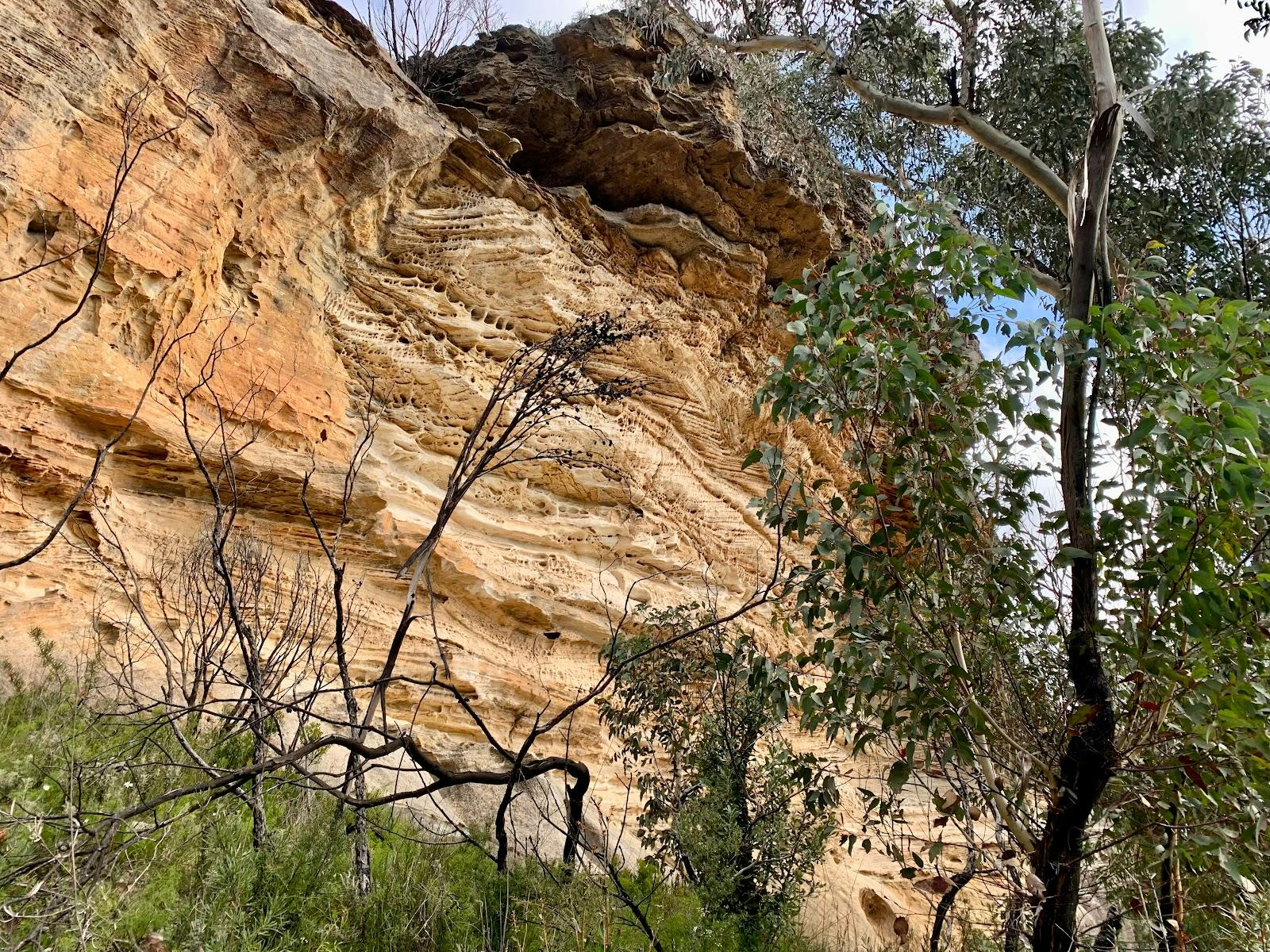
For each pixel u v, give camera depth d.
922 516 5.38
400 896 4.41
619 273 14.99
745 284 16.09
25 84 8.23
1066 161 10.84
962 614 5.27
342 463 10.76
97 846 3.36
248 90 10.75
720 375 15.64
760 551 14.90
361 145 12.05
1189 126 10.37
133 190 9.05
